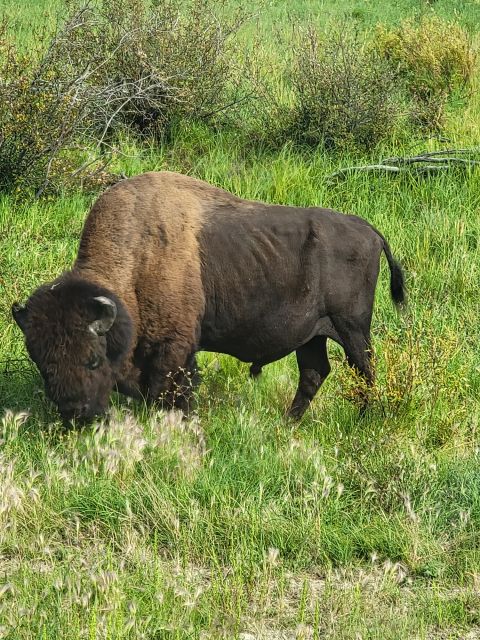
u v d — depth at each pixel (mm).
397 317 27766
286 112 39875
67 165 34125
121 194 21781
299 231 22828
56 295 19359
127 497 18219
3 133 32250
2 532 17266
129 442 19219
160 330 21422
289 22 57250
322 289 22984
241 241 22250
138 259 21344
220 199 22859
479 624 15883
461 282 29859
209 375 25016
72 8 43531
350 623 15188
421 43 48938
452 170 36000
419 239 32156
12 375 23609
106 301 19125
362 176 35531
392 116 39438
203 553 17391
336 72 39531
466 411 23438
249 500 18562
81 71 35969
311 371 24250
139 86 37312
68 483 18562
